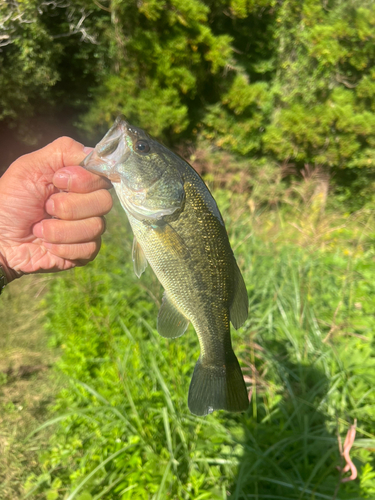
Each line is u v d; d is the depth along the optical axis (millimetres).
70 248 341
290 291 850
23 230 349
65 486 581
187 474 542
